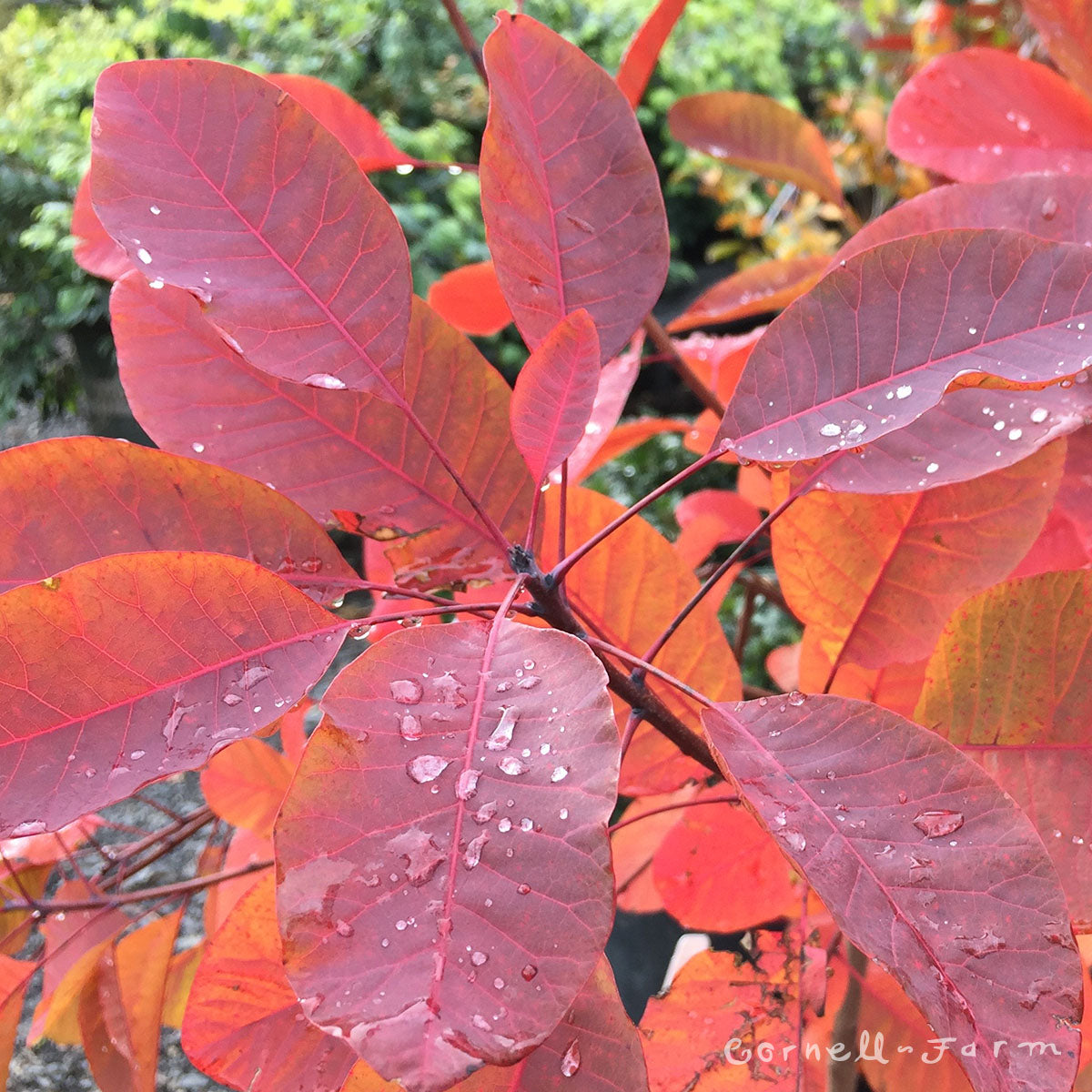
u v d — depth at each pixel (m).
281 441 0.40
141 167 0.34
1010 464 0.37
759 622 1.67
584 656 0.31
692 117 0.62
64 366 2.54
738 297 0.67
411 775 0.30
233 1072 0.38
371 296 0.36
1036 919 0.30
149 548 0.37
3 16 2.65
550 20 3.03
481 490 0.41
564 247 0.39
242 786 0.54
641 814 0.42
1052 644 0.38
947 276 0.35
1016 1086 0.29
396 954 0.28
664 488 0.37
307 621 0.34
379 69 2.86
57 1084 1.06
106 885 0.62
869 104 1.65
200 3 2.57
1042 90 0.49
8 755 0.31
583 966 0.28
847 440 0.35
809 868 0.31
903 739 0.33
